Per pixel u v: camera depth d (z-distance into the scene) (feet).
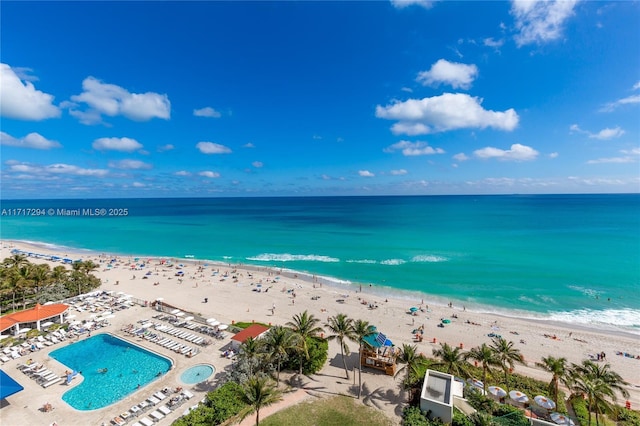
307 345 125.39
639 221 586.86
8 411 104.68
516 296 224.33
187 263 330.13
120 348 148.46
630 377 132.26
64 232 557.33
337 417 103.19
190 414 95.35
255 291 237.66
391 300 220.02
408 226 559.38
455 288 241.55
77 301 204.23
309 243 419.74
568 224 554.05
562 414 101.65
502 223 579.48
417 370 118.93
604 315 194.29
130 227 612.70
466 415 99.04
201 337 156.66
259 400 90.33
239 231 539.29
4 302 198.59
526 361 143.02
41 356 139.44
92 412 105.09
